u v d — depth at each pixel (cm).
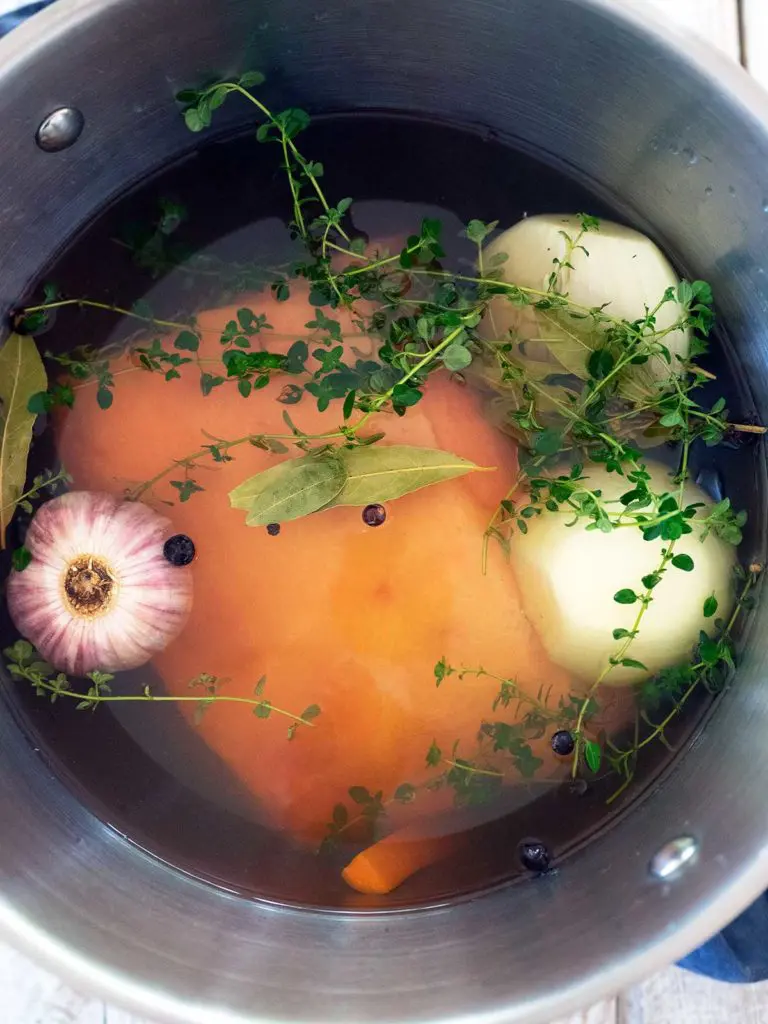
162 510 26
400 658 25
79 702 27
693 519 25
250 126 27
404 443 25
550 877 25
